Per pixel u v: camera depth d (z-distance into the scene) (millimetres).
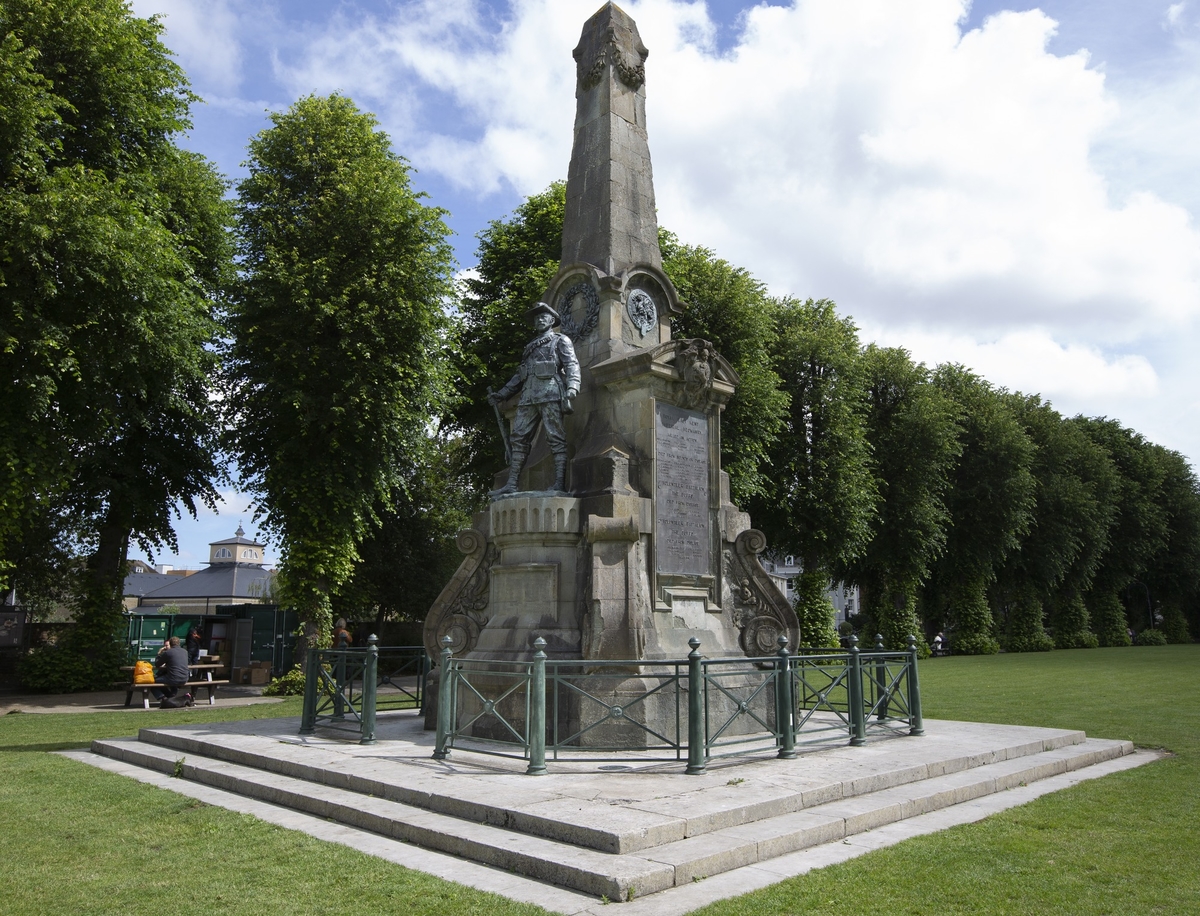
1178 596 63781
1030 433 50250
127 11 19234
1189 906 5234
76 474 23188
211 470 26062
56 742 13203
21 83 15781
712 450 11867
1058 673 26141
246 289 21578
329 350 21688
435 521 37344
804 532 32562
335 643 25422
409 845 6695
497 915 5004
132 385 18828
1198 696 18109
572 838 6102
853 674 10305
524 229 27641
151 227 17391
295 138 23422
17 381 15617
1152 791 8664
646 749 9320
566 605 10445
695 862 5711
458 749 9477
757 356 27469
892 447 37531
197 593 48188
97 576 25266
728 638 11367
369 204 22047
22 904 5316
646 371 11000
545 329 11680
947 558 44562
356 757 9359
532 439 11812
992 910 5160
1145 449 61656
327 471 22156
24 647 26250
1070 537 48750
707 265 27109
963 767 9250
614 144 12758
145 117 19547
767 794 7191
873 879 5695
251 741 10727
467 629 11586
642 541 10633
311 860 6199
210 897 5422
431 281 22891
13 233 15203
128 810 7949
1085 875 5828
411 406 23078
